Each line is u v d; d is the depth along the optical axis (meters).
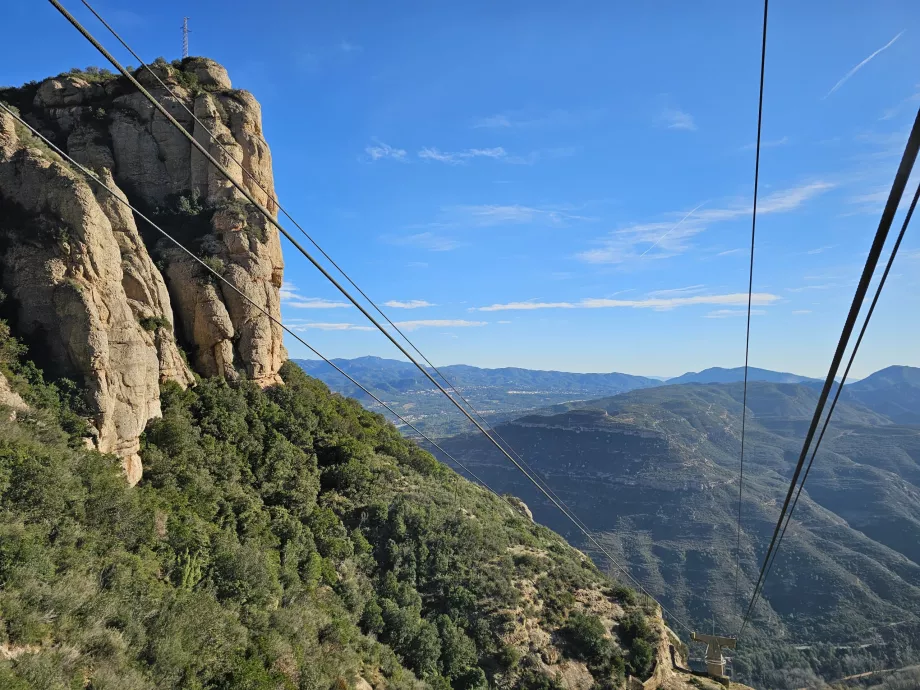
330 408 66.12
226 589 31.06
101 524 28.14
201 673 23.86
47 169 38.56
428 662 39.81
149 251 53.03
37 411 32.09
